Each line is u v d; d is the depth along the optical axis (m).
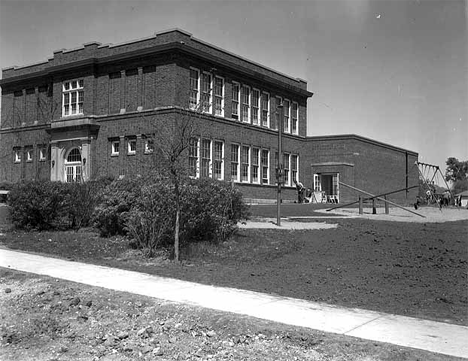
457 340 5.82
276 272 10.17
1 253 12.84
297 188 39.94
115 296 8.04
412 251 12.07
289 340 5.90
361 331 6.14
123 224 14.62
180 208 12.15
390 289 8.62
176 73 29.72
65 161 34.97
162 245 12.84
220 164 33.38
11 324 7.26
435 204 35.56
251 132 36.47
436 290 8.52
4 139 39.44
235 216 14.39
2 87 40.47
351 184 40.19
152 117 29.22
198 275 9.92
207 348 5.95
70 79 34.78
